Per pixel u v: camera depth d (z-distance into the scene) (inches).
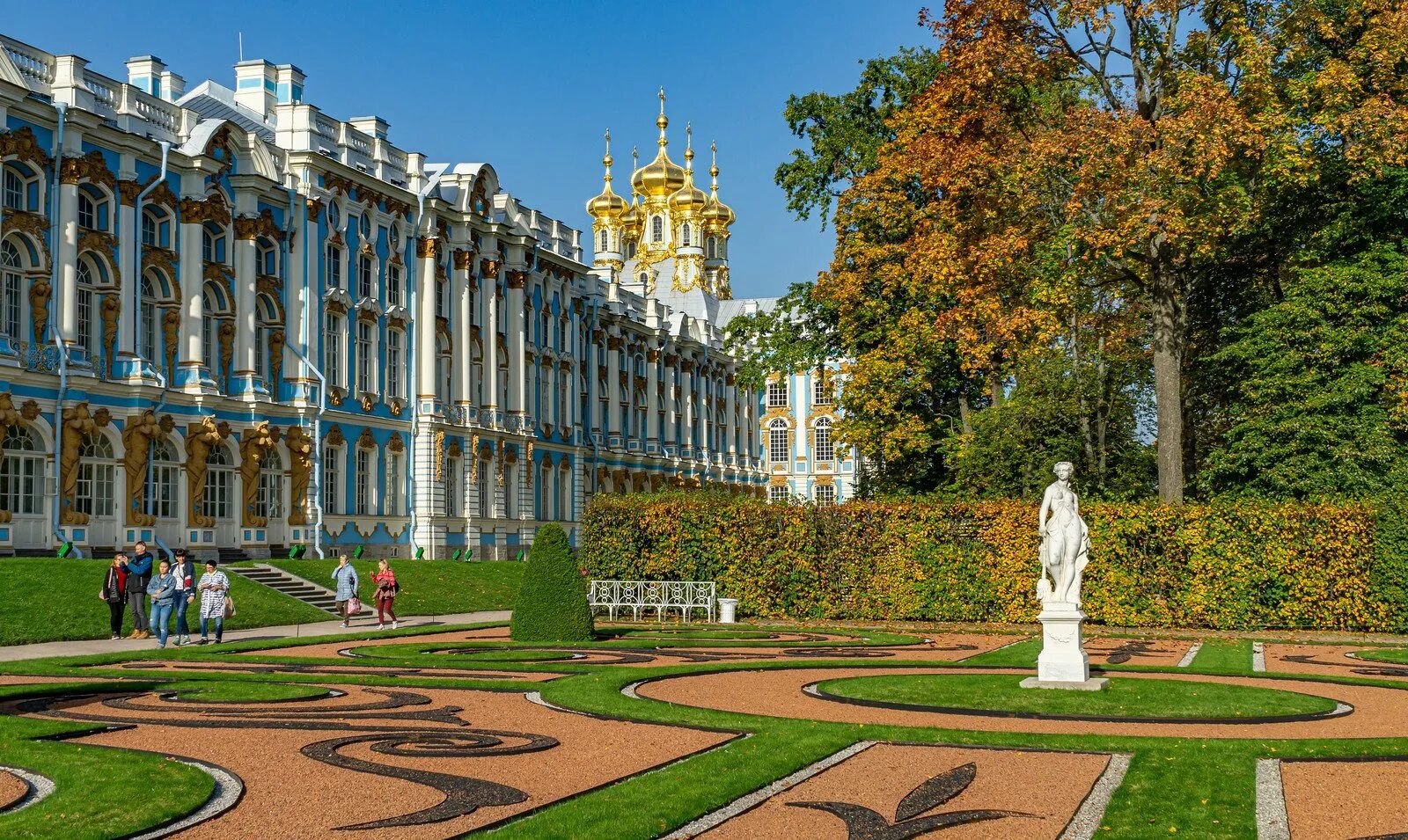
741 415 4800.7
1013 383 2378.2
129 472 1974.7
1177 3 1742.1
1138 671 1106.1
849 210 2194.9
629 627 1653.5
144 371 1998.0
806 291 2418.8
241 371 2203.5
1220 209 1681.8
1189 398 2177.7
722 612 1817.2
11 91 1793.8
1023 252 1835.6
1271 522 1685.5
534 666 1107.9
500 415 2970.0
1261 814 553.6
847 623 1800.0
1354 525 1658.5
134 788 567.5
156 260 2048.5
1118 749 688.4
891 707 853.8
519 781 607.5
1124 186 1697.8
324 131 2438.5
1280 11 1742.1
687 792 578.9
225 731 733.3
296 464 2301.9
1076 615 957.2
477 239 2883.9
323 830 515.8
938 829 533.3
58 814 525.3
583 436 3550.7
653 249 5319.9
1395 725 792.9
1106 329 2175.2
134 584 1409.9
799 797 583.5
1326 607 1668.3
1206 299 2155.5
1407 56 1760.6
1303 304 1847.9
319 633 1507.1
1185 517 1716.3
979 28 1818.4
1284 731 762.8
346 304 2444.6
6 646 1317.7
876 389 2188.7
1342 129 1701.5
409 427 2623.0
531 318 3201.3
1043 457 2193.7
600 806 553.6
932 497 1895.9
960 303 1914.4
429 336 2669.8
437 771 631.2
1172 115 1737.2
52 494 1861.5
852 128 2364.7
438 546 2652.6
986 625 1752.0
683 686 979.3
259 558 2214.6
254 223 2217.0
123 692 905.5
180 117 2146.9
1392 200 1873.8
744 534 1935.3
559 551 1411.2
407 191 2618.1
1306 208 2006.6
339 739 695.7
